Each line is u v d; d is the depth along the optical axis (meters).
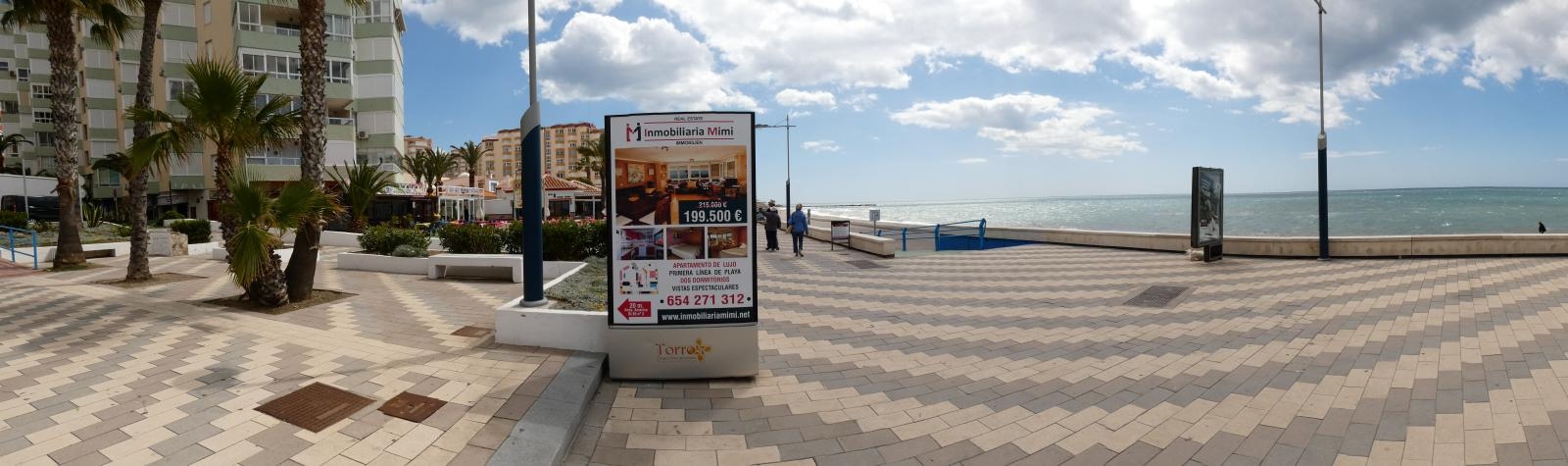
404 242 13.72
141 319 6.88
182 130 8.24
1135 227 45.53
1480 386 4.46
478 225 14.49
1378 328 6.37
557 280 8.65
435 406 4.08
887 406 4.47
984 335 6.64
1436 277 9.82
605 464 3.57
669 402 4.55
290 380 4.61
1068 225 49.75
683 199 4.93
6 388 4.41
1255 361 5.35
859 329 7.02
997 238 19.08
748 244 4.96
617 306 4.96
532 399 4.21
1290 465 3.42
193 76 7.82
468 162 45.12
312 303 8.23
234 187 7.42
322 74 8.42
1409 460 3.42
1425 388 4.49
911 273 11.88
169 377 4.68
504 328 5.75
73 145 13.56
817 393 4.75
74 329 6.35
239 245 7.27
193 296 9.02
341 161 33.91
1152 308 7.86
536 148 6.02
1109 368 5.31
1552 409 3.96
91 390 4.35
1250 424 3.99
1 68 53.78
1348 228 41.88
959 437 3.92
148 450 3.40
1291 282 9.74
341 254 13.34
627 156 4.89
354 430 3.71
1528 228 40.47
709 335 5.00
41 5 13.00
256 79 8.27
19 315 7.14
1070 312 7.75
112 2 13.23
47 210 32.84
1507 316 6.64
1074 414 4.26
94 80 42.31
